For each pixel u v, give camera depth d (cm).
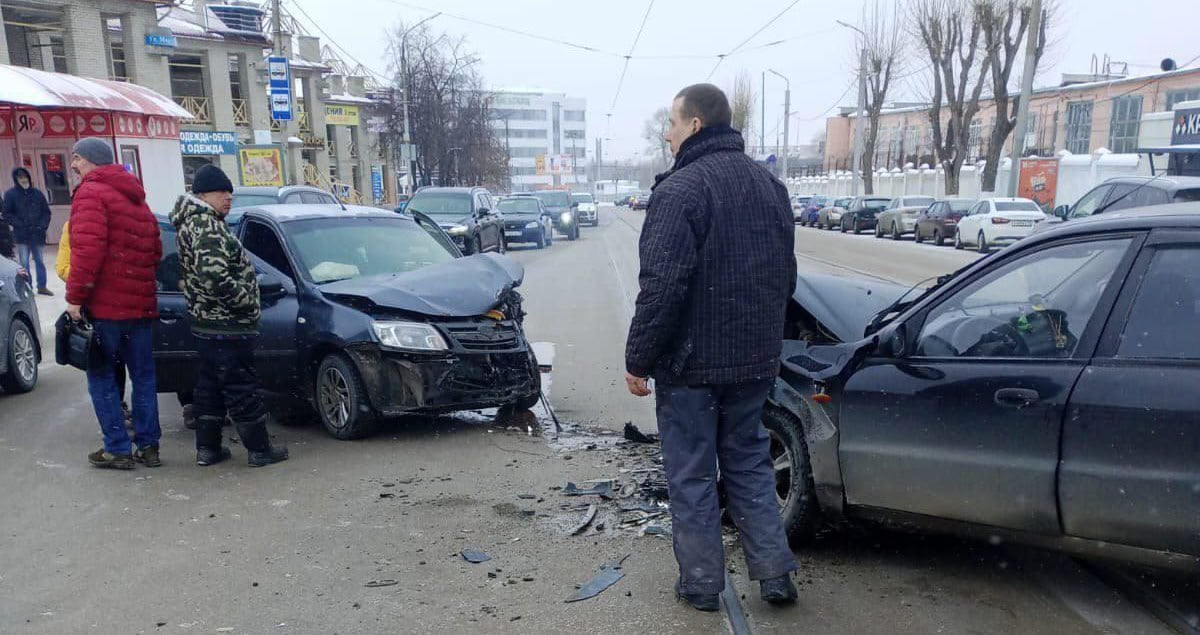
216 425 537
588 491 480
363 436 598
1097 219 344
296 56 4241
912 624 326
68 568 385
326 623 332
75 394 743
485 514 448
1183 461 289
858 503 374
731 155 324
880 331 375
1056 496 317
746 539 337
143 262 513
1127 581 359
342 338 580
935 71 3772
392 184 5253
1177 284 307
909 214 2977
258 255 663
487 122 4994
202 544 411
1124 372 304
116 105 2094
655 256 307
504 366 622
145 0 2766
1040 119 4550
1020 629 321
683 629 323
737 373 320
